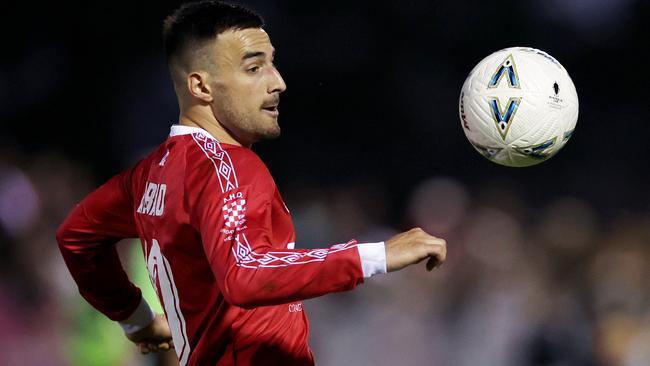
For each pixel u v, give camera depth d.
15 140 51.66
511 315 33.97
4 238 28.73
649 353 30.73
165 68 52.12
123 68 52.78
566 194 51.53
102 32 53.00
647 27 55.72
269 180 14.98
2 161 33.47
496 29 55.12
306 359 16.42
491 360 33.62
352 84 53.59
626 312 31.58
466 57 54.81
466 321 34.84
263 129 15.95
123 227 17.33
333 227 41.28
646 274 32.34
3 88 52.16
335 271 13.81
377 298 35.44
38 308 28.06
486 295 34.97
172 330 16.27
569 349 32.12
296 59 53.38
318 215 40.06
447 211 40.31
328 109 53.38
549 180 51.91
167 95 51.66
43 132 51.94
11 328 27.33
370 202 44.16
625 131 54.22
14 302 27.69
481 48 54.94
